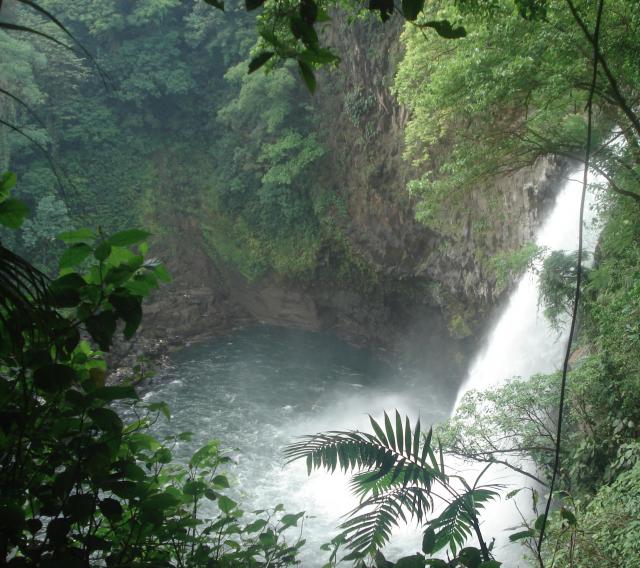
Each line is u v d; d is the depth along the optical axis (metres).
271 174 31.52
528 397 11.36
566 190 17.41
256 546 3.46
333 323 33.91
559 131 12.93
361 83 27.20
